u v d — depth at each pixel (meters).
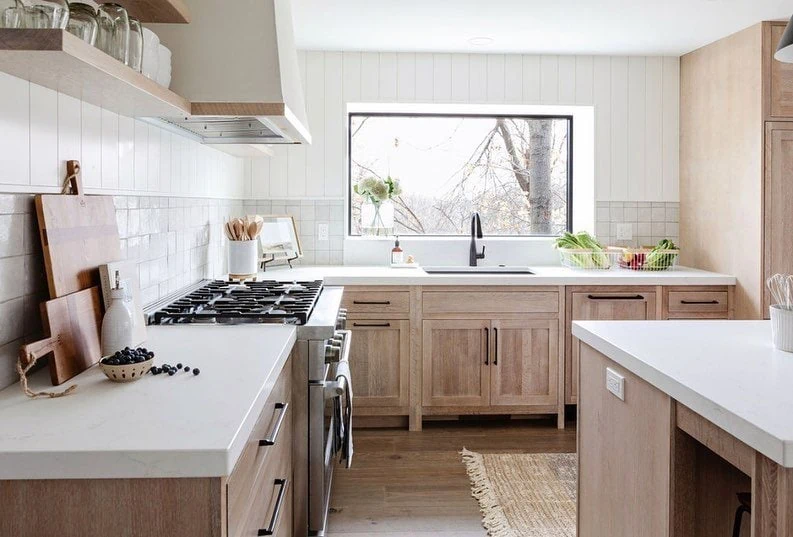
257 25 2.19
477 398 3.78
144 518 1.07
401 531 2.56
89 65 1.32
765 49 3.61
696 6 3.36
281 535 1.82
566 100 4.36
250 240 3.28
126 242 2.18
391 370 3.74
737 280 3.85
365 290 3.69
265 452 1.53
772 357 1.68
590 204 4.46
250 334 2.00
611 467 1.89
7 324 1.46
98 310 1.71
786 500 1.14
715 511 1.66
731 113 3.88
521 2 3.29
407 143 4.69
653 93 4.42
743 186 3.79
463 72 4.29
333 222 4.34
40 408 1.27
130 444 1.07
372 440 3.61
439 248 4.44
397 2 3.29
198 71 2.17
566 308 3.79
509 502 2.81
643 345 1.83
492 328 3.75
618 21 3.61
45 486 1.06
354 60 4.25
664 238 4.48
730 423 1.25
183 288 2.88
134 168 2.25
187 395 1.35
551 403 3.81
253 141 2.95
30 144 1.53
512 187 4.75
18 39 1.18
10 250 1.47
